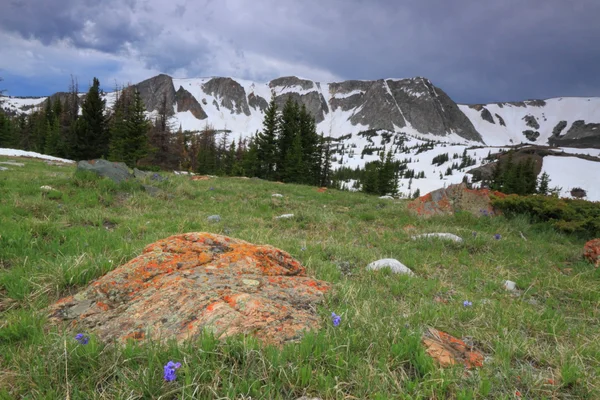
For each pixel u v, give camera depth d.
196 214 10.51
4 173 15.16
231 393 2.21
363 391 2.40
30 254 5.57
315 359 2.62
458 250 8.18
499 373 2.79
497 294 5.46
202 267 4.27
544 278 6.31
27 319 3.32
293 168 53.25
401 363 2.78
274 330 2.95
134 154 44.06
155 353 2.56
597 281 6.32
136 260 4.35
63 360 2.55
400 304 4.46
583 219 10.82
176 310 3.24
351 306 3.83
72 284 4.50
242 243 5.12
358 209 14.29
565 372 2.77
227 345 2.57
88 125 51.16
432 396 2.39
